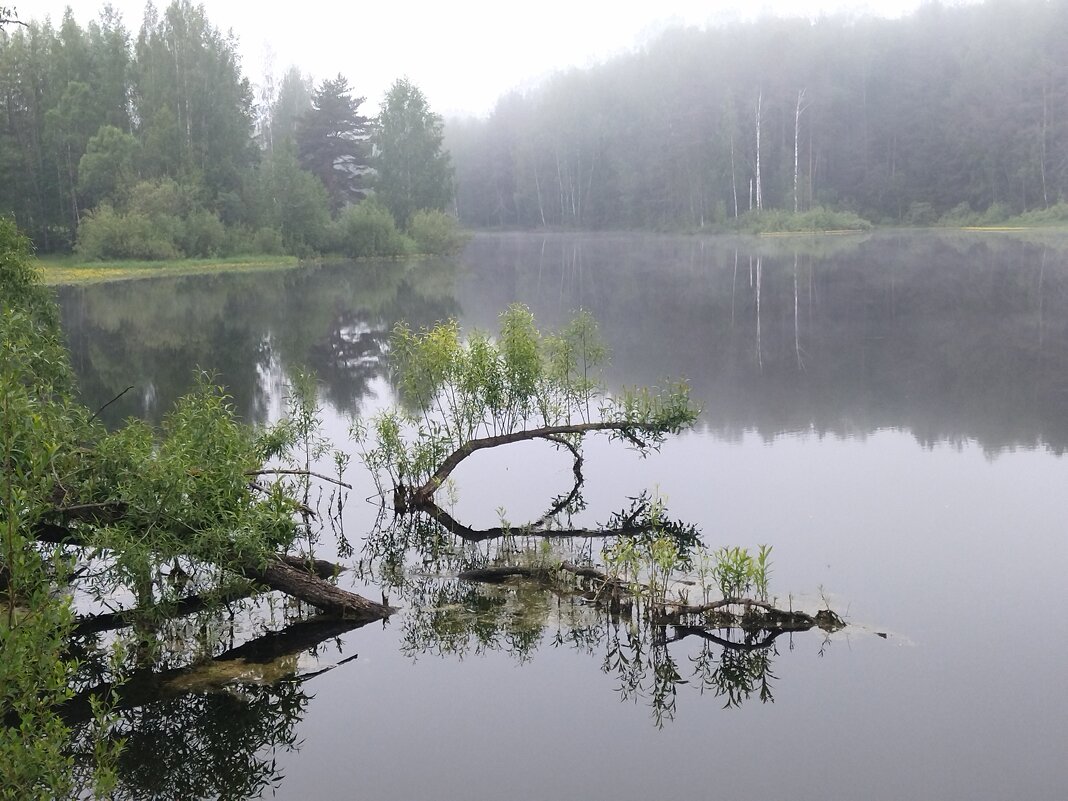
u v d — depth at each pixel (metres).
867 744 6.59
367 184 83.00
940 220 91.56
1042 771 6.23
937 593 8.86
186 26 64.88
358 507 11.83
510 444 14.67
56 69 63.09
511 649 8.05
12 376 6.13
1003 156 90.06
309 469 13.32
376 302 37.03
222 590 8.53
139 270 54.25
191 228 60.75
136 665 7.82
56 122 59.81
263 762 6.50
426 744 6.70
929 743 6.56
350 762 6.50
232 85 66.94
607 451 14.25
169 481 8.10
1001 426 15.27
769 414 16.53
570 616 8.62
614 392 18.50
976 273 41.50
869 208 97.31
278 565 8.66
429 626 8.47
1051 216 82.94
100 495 8.38
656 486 12.37
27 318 10.37
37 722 6.50
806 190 96.94
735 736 6.71
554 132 129.50
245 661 7.87
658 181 109.06
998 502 11.48
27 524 6.04
